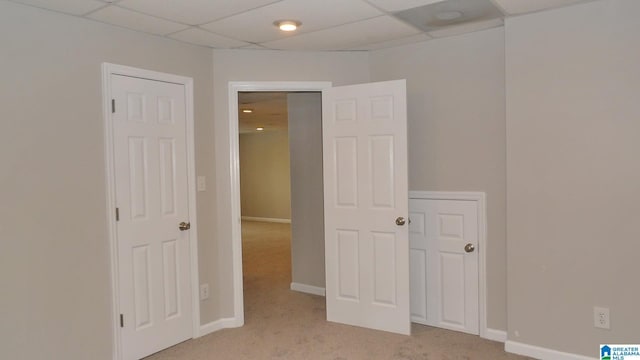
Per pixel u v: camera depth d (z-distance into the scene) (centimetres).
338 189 374
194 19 288
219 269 371
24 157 255
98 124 289
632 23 263
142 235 314
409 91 370
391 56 377
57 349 271
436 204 359
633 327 270
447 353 312
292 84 377
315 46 364
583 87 279
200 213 355
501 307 331
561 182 288
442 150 355
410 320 360
